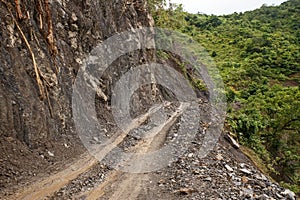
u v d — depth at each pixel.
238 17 92.88
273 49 60.97
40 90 11.52
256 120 23.33
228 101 31.00
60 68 13.52
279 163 22.59
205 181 9.88
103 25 19.77
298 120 24.69
